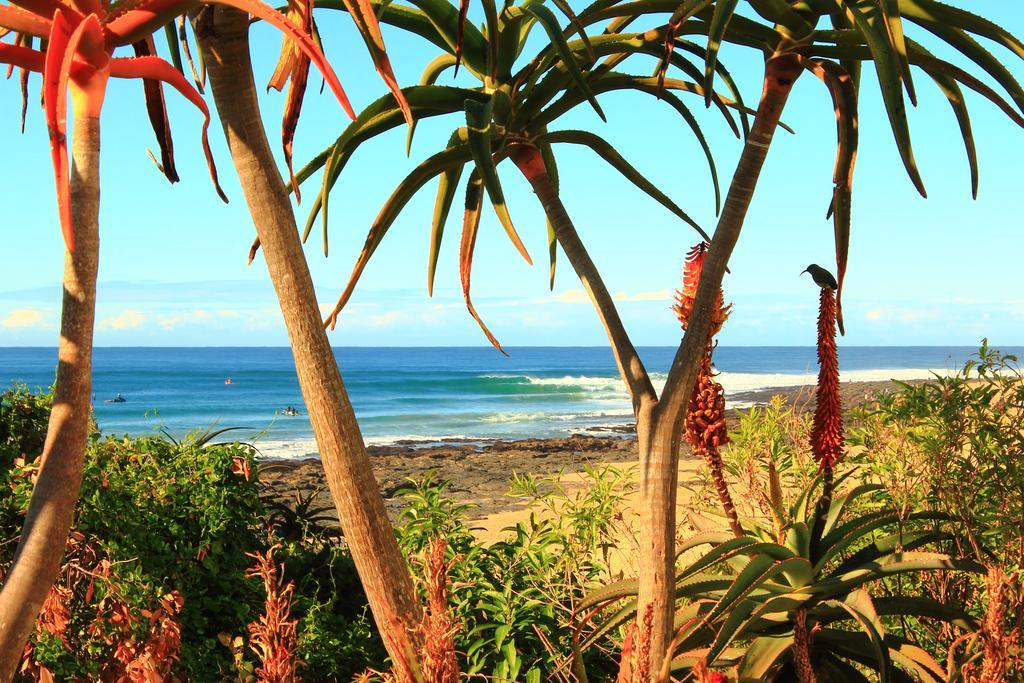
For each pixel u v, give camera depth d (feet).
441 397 222.48
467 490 66.49
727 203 9.35
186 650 13.82
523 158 10.51
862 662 10.04
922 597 10.40
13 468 14.96
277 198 7.83
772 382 264.31
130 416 169.89
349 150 9.77
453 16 10.05
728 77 10.73
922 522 11.96
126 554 13.96
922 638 12.23
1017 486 10.57
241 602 15.34
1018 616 8.11
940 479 11.13
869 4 9.11
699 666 6.29
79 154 6.61
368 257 10.16
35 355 620.90
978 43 8.91
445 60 10.78
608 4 9.86
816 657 10.12
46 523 6.40
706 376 9.74
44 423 15.67
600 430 144.46
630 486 16.17
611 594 10.89
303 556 17.62
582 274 10.23
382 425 159.22
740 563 10.81
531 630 13.85
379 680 13.16
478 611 14.38
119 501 14.26
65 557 11.53
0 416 15.16
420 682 6.66
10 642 6.20
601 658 14.46
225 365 410.31
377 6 9.27
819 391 10.20
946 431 11.14
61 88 5.95
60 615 10.63
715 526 12.35
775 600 9.43
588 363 485.97
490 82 10.05
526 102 10.22
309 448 114.83
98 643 10.93
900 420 12.41
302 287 7.86
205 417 169.68
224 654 14.71
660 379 284.82
